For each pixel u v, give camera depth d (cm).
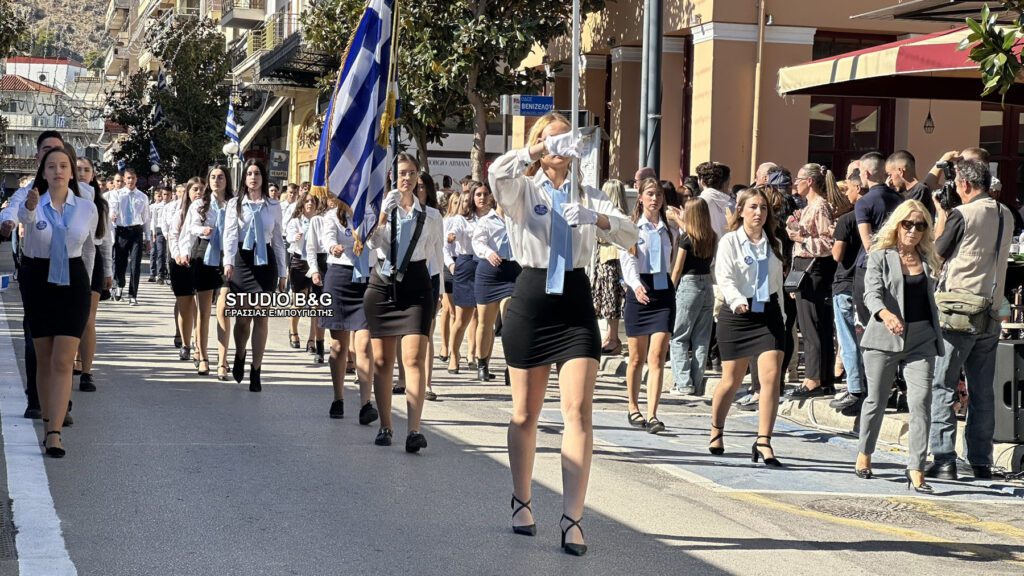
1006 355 901
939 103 2097
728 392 951
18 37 3509
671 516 729
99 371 1310
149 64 7400
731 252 931
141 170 5022
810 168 1177
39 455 832
